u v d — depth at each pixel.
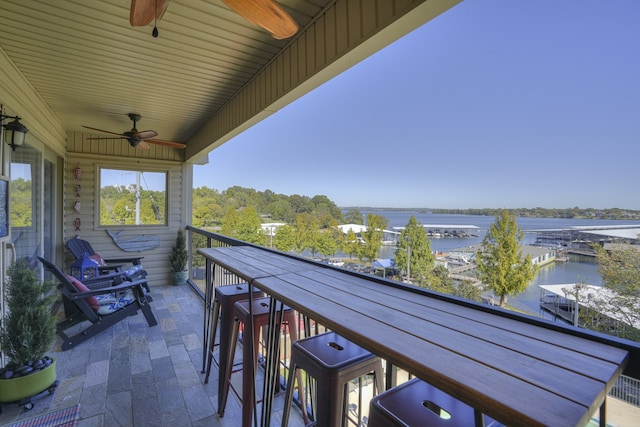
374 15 1.64
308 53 2.17
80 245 4.84
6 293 2.50
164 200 5.88
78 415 2.09
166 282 5.83
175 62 2.69
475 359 0.75
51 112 4.00
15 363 2.25
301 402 1.92
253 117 3.00
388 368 1.28
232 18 2.08
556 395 0.61
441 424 0.86
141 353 2.99
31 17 2.08
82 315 3.37
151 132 3.91
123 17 2.08
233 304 2.07
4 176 2.54
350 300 1.24
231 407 2.19
